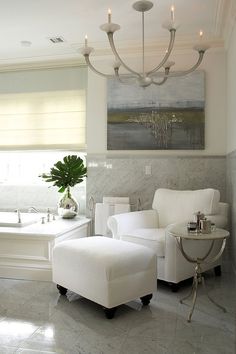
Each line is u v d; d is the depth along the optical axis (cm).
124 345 218
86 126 455
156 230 347
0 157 520
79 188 484
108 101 438
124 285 260
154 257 283
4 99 491
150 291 280
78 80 465
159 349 213
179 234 261
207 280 339
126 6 325
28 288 318
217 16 346
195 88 415
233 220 357
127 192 437
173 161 425
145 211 383
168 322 250
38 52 447
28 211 490
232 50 356
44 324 247
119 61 291
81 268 273
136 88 431
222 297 296
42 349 213
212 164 416
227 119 401
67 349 213
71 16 346
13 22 359
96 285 259
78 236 405
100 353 209
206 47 271
